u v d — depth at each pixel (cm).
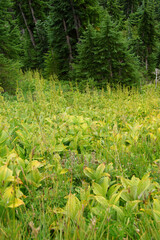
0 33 1322
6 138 297
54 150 294
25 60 2097
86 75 1221
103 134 388
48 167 242
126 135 367
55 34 1505
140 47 2056
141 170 264
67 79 1477
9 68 1122
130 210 173
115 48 1162
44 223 154
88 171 237
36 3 2369
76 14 1457
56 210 172
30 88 1138
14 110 629
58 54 1515
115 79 1163
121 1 4094
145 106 648
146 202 178
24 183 222
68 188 223
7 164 216
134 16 3409
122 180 211
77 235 138
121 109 602
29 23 2381
